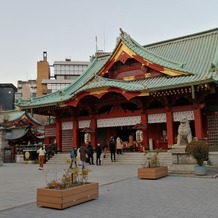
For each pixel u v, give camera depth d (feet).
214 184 44.70
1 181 55.21
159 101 105.19
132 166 82.89
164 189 41.01
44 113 132.57
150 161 58.59
